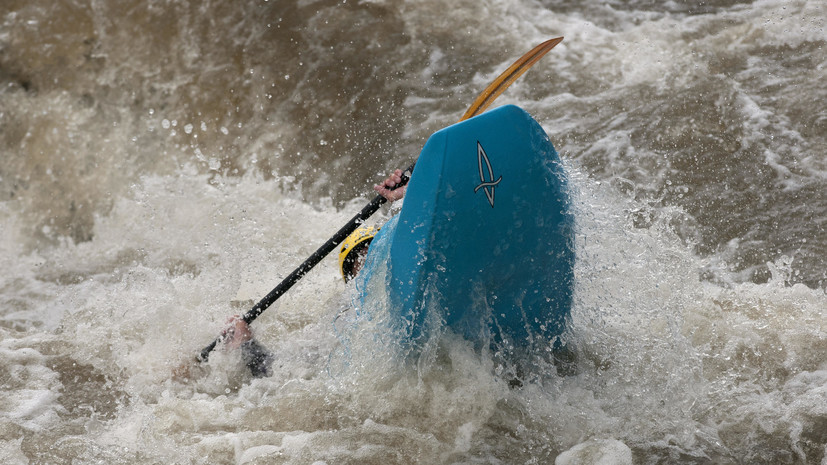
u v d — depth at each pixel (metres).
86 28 29.05
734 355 13.59
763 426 11.98
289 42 28.02
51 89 27.31
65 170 24.88
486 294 12.24
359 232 14.38
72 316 17.27
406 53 27.31
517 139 11.59
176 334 15.76
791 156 21.39
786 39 25.88
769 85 24.09
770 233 18.98
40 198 24.16
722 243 18.92
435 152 11.13
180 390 14.24
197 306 16.66
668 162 21.83
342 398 13.01
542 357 13.34
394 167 23.38
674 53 26.03
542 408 12.45
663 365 13.08
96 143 25.50
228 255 19.31
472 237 11.62
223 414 13.09
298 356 14.74
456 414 12.42
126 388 14.30
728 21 27.12
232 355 14.68
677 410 12.34
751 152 21.70
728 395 12.64
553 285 12.73
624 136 22.97
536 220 11.98
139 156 24.97
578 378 12.98
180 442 12.39
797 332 14.21
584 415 12.30
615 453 11.51
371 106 25.55
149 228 21.64
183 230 21.02
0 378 14.57
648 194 20.77
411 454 11.80
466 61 26.92
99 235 22.42
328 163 23.78
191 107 26.27
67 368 14.95
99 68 27.83
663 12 28.08
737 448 11.61
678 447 11.66
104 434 12.83
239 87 26.67
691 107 23.69
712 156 21.78
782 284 16.39
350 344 13.36
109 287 19.78
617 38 27.16
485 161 11.36
